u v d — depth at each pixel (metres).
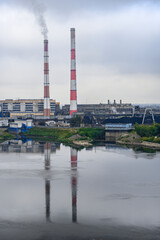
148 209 110.50
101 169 164.25
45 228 97.81
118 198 120.69
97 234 94.12
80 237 92.56
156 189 130.62
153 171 159.00
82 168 166.38
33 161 184.38
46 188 132.88
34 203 116.31
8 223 100.81
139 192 127.19
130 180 143.62
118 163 177.62
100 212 108.31
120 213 107.31
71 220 102.62
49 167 169.00
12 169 164.38
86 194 125.25
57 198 121.06
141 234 93.88
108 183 139.25
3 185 137.00
